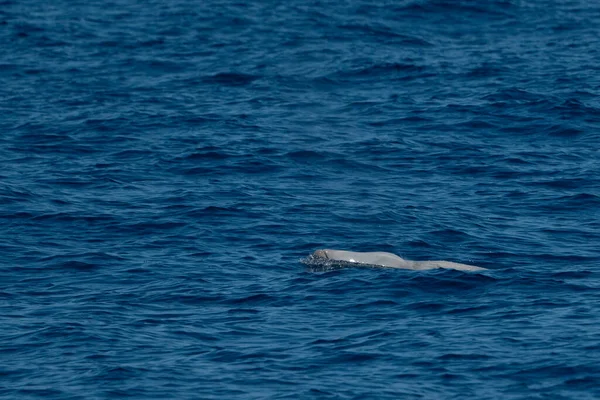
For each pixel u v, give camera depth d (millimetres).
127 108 164750
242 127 154875
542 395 77000
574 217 122000
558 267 105562
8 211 120500
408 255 110562
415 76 180125
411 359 83250
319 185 132375
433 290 98125
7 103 167750
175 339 88188
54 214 120000
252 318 92625
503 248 111875
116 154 143625
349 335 88375
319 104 167000
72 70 187125
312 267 105438
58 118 159375
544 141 148750
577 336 86250
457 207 124938
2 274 103875
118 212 121438
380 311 93625
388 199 127500
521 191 130000
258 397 77625
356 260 105000
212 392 78562
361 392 78062
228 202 125062
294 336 88500
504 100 163750
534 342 85438
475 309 93438
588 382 78562
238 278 102750
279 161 140500
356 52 196000
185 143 147500
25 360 84438
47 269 105312
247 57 194000
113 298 97625
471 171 137500
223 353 85250
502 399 76625
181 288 100000
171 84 178875
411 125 155750
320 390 78500
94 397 77875
